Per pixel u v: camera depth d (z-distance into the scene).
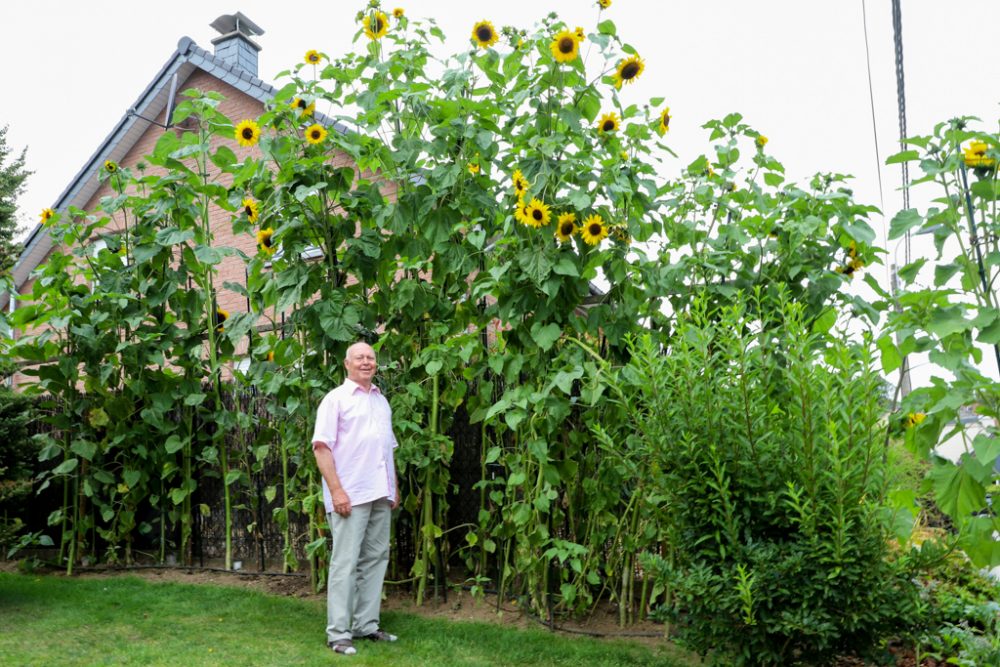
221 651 3.85
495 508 5.07
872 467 2.93
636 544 4.24
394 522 4.97
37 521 6.66
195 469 5.91
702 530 3.22
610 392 4.23
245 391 5.82
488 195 4.59
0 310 5.43
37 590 5.21
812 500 2.94
